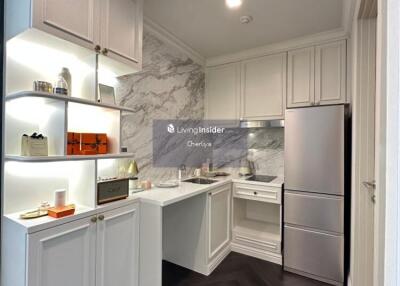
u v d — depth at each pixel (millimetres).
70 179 1691
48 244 1266
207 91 3281
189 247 2375
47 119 1486
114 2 1613
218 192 2479
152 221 1776
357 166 1763
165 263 2484
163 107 2594
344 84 2428
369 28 1714
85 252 1442
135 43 1787
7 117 1397
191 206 2371
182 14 2174
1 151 1390
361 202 1746
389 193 686
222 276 2244
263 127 2789
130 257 1757
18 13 1257
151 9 2090
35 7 1176
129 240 1749
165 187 2271
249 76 2967
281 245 2461
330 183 2125
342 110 2078
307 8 2062
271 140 3088
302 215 2258
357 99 1764
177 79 2797
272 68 2818
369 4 1526
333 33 2461
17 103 1437
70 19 1337
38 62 1516
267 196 2535
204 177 2920
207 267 2268
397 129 637
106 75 1976
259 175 3080
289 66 2717
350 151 2113
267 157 3109
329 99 2496
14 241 1268
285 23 2318
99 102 1546
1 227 1372
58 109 1411
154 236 1763
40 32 1219
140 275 1831
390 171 681
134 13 1778
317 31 2475
